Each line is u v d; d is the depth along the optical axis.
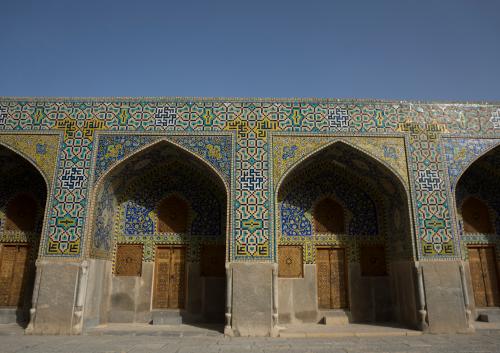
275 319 6.05
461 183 8.03
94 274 6.57
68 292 6.09
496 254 7.80
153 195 7.66
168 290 7.30
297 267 7.43
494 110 7.13
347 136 6.86
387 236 7.59
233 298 6.09
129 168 7.07
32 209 7.62
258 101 6.98
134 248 7.43
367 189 7.80
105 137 6.77
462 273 6.39
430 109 7.07
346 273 7.48
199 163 6.91
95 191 6.52
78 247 6.25
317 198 7.77
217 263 7.40
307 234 7.58
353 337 5.96
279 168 6.67
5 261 7.41
